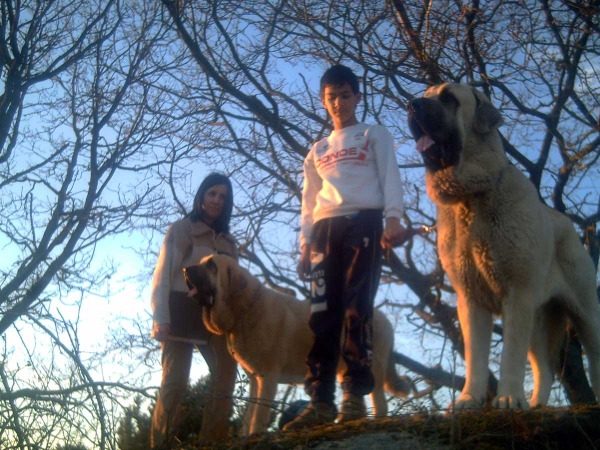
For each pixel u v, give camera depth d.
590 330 2.84
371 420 2.10
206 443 2.13
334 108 2.67
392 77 4.46
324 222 2.54
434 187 2.56
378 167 2.55
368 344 2.41
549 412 2.09
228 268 2.90
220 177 3.01
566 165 4.49
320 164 2.65
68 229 3.36
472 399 2.34
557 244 2.83
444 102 2.53
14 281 3.19
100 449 1.85
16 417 1.85
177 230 2.93
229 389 2.79
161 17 4.21
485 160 2.49
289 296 3.33
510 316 2.45
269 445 1.98
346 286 2.45
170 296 2.83
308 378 2.45
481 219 2.47
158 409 2.52
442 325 3.91
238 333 3.00
